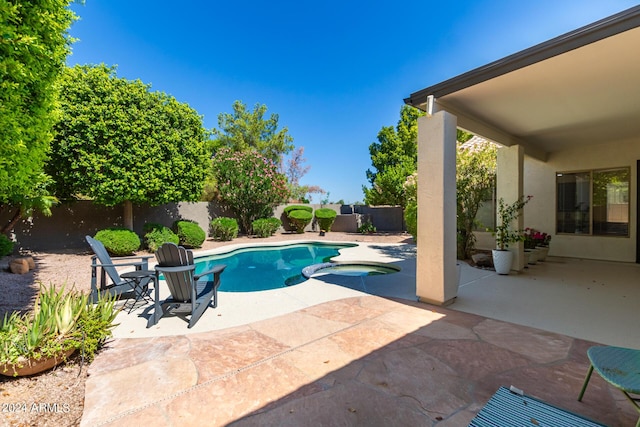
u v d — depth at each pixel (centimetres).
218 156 1586
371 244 1291
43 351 261
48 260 870
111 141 904
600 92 462
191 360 295
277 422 207
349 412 217
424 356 300
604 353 222
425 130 465
